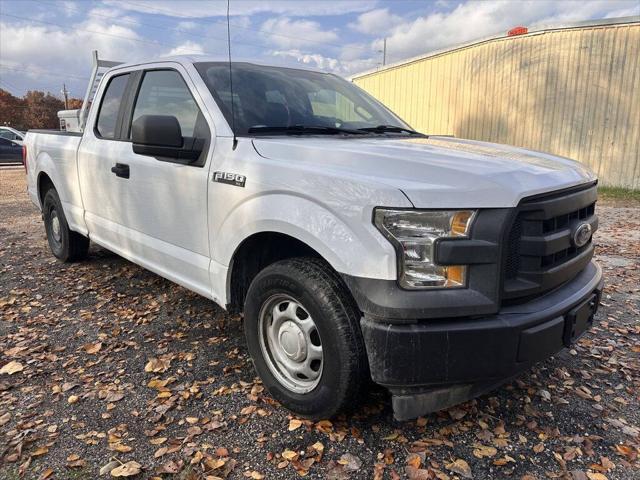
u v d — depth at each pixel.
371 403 2.92
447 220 2.21
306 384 2.74
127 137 4.05
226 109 3.22
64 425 2.75
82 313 4.29
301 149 2.76
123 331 3.93
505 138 13.65
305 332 2.68
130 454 2.52
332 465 2.46
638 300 4.69
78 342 3.75
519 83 13.15
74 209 5.03
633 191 11.84
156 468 2.42
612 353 3.62
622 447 2.59
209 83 3.38
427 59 15.59
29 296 4.70
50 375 3.28
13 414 2.84
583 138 12.38
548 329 2.38
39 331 3.94
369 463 2.47
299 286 2.57
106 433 2.68
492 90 13.73
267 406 2.93
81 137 4.79
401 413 2.36
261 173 2.77
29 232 7.57
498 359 2.27
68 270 5.45
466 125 14.60
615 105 11.84
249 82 3.52
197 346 3.68
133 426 2.74
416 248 2.22
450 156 2.63
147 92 3.93
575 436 2.69
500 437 2.67
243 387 3.13
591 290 2.77
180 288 4.87
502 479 2.37
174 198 3.44
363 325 2.32
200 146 3.22
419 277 2.23
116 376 3.26
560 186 2.51
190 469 2.40
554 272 2.47
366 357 2.45
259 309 2.86
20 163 22.98
